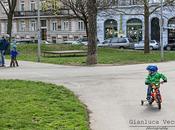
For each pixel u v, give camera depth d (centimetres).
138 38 7481
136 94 1672
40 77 2328
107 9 5716
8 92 1662
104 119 1219
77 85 1966
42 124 1095
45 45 5347
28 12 9025
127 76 2316
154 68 1384
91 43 3184
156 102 1417
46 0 5375
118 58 3791
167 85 1914
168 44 6481
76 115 1216
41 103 1402
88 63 3198
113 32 7744
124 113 1302
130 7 7012
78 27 8494
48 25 8831
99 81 2100
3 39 3058
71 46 5312
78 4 4931
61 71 2666
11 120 1131
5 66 3072
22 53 4688
